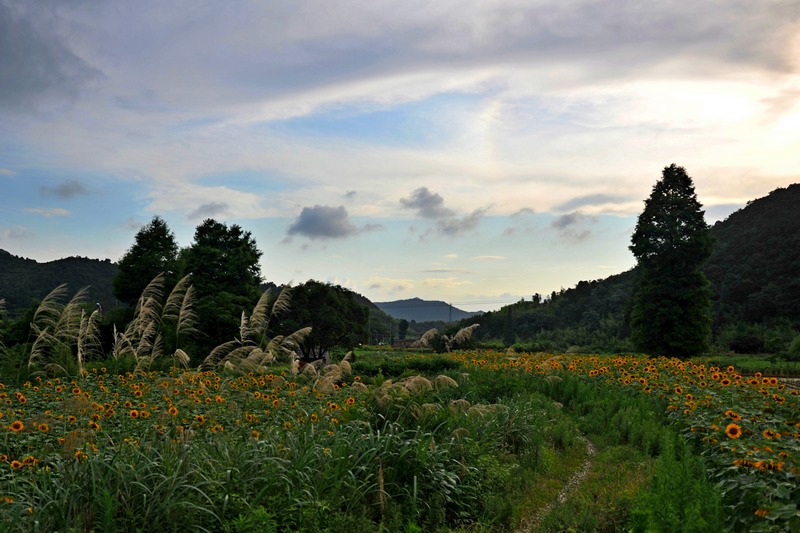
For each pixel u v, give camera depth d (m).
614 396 15.06
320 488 6.63
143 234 42.00
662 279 42.31
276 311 18.42
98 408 9.23
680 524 4.90
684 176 43.91
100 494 5.49
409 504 6.97
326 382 12.86
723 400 11.12
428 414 9.41
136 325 18.03
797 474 5.65
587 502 7.34
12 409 10.09
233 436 8.20
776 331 54.81
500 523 7.18
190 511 5.60
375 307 129.62
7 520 4.93
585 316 77.56
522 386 16.52
